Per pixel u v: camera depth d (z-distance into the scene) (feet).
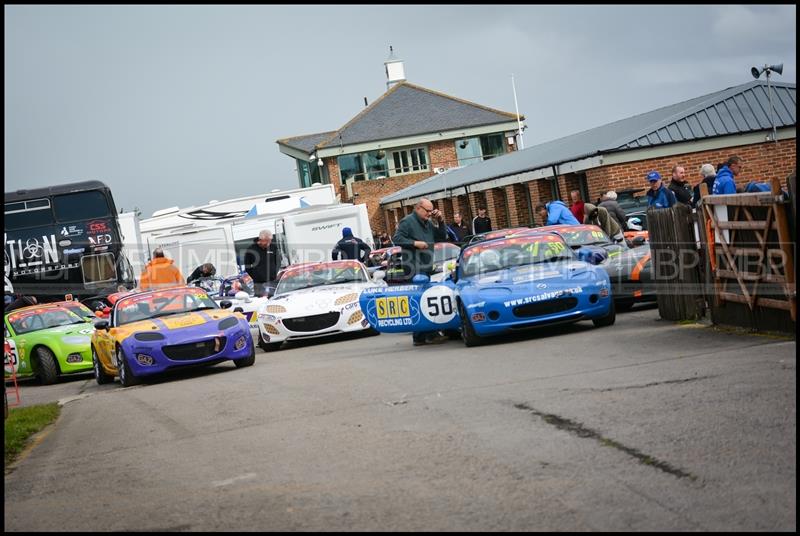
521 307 43.78
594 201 97.25
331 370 42.01
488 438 23.91
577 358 35.50
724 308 38.40
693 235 41.50
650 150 93.71
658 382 28.30
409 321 48.83
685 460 19.90
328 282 63.98
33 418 40.24
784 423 21.83
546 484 19.38
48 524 21.09
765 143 94.38
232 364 55.36
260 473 23.34
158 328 51.11
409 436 25.30
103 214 90.27
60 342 62.28
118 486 24.12
